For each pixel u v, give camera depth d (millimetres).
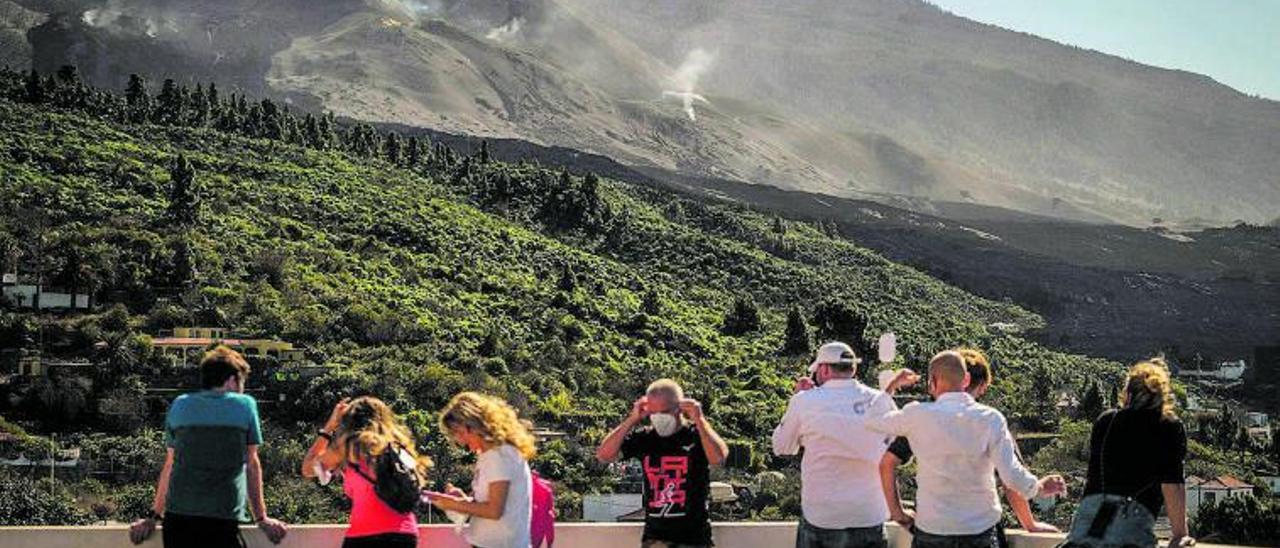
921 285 162500
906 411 11250
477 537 11156
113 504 52000
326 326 78562
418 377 71438
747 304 103562
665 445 11625
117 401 64062
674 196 176000
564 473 56688
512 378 75875
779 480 50562
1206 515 42250
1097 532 10781
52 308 76062
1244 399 137500
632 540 12594
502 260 105938
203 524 11125
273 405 66500
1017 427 79250
